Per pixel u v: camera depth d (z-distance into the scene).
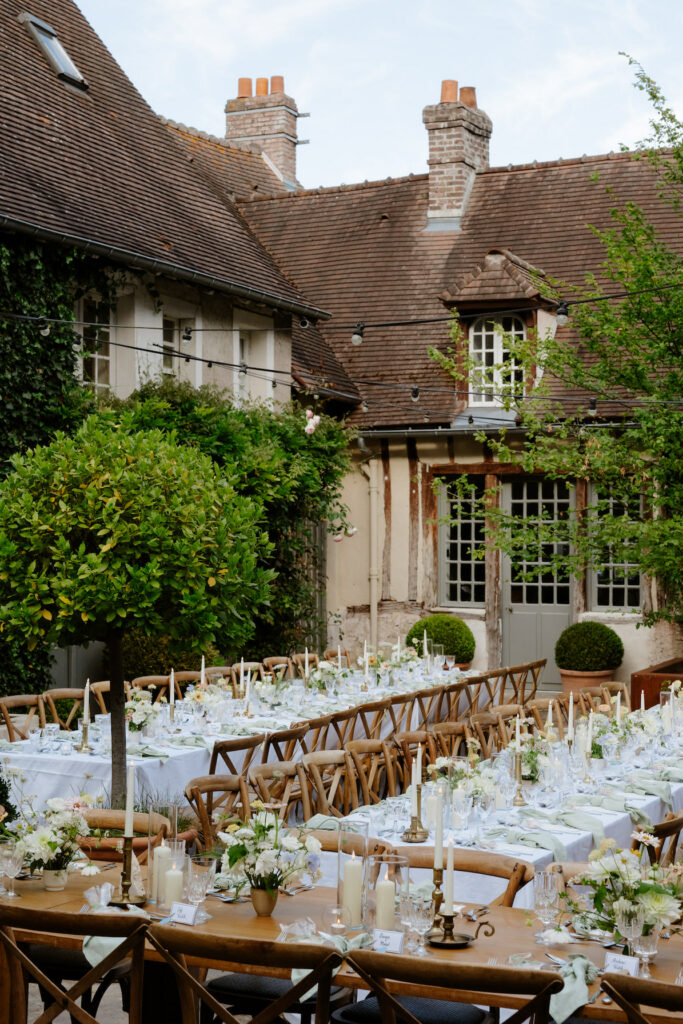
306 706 10.43
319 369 17.03
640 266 12.66
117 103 15.25
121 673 7.61
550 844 5.89
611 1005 3.84
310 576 17.22
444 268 18.14
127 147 14.64
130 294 13.20
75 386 12.12
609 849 4.37
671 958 4.23
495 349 16.67
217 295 14.59
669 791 7.39
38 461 7.38
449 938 4.29
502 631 16.86
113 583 6.94
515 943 4.32
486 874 5.21
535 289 16.16
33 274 11.61
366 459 17.42
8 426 11.38
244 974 4.85
